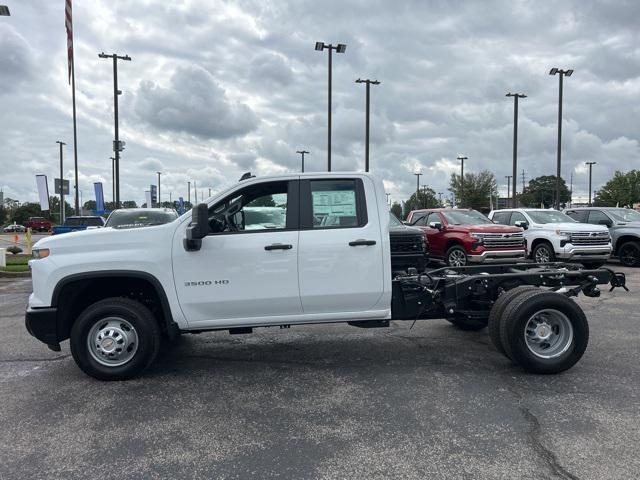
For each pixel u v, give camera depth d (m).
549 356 5.16
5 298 10.77
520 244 13.48
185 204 43.88
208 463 3.44
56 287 4.99
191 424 4.07
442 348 6.28
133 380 5.16
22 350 6.33
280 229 5.18
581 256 13.94
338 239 5.18
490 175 62.50
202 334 7.11
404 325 7.63
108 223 11.98
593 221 16.41
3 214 91.88
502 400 4.50
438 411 4.28
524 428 3.92
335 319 5.33
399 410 4.31
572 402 4.44
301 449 3.63
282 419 4.16
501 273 6.42
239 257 5.09
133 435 3.88
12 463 3.46
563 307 5.12
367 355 6.00
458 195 62.81
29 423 4.11
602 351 6.00
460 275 6.06
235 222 5.36
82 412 4.33
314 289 5.17
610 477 3.21
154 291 5.39
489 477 3.22
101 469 3.37
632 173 77.06
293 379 5.16
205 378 5.21
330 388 4.88
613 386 4.83
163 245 5.06
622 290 10.81
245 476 3.27
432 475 3.25
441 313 5.86
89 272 4.99
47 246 5.05
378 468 3.35
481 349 6.22
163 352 6.18
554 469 3.31
